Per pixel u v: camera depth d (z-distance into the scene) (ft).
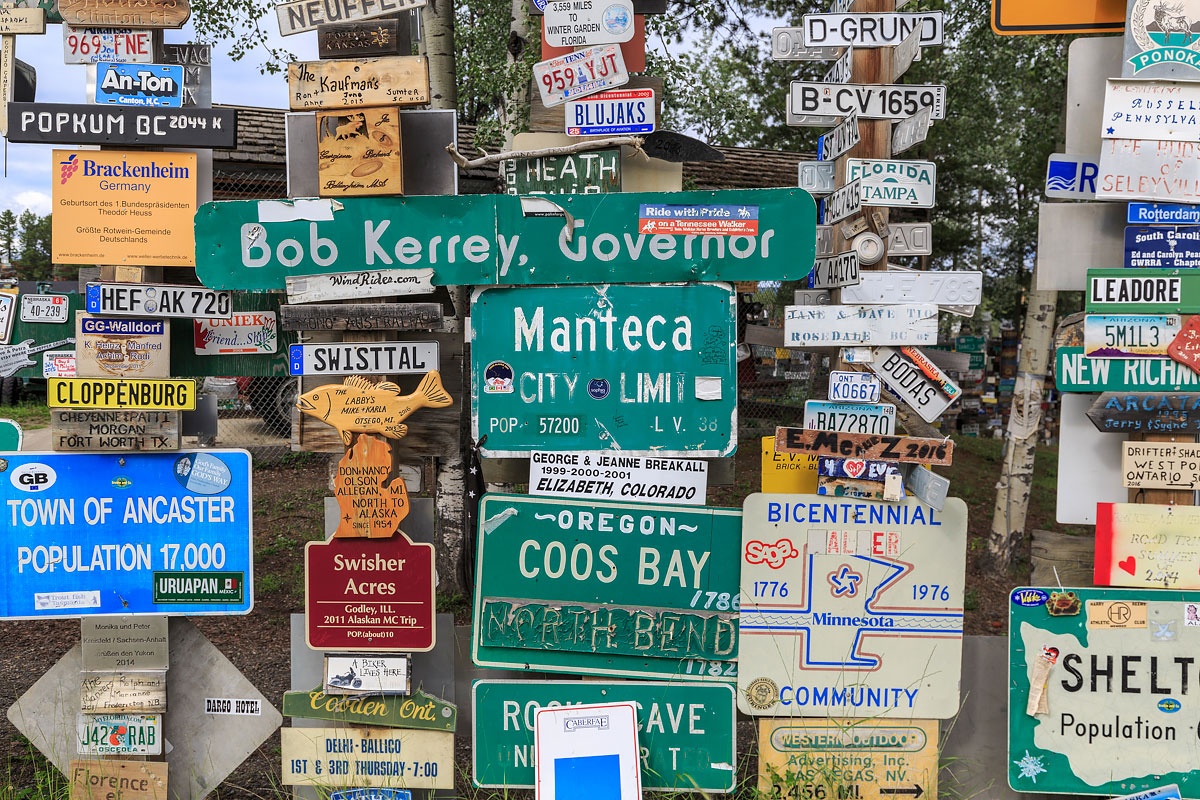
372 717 11.56
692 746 11.44
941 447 10.99
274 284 11.13
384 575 11.37
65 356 12.21
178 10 11.19
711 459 11.64
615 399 11.20
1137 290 11.02
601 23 11.56
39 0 11.44
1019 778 11.37
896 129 11.53
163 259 11.44
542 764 10.96
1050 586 11.50
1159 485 11.10
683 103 33.30
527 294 11.22
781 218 10.93
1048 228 11.60
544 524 11.43
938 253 77.15
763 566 11.31
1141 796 11.16
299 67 10.84
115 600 11.68
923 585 11.28
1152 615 11.18
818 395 23.04
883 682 11.33
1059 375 11.21
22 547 11.54
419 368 11.21
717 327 11.08
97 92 11.23
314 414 11.20
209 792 12.03
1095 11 11.46
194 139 11.23
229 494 11.75
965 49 42.96
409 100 10.80
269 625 21.24
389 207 11.05
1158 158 11.04
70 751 11.89
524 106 21.61
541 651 11.48
